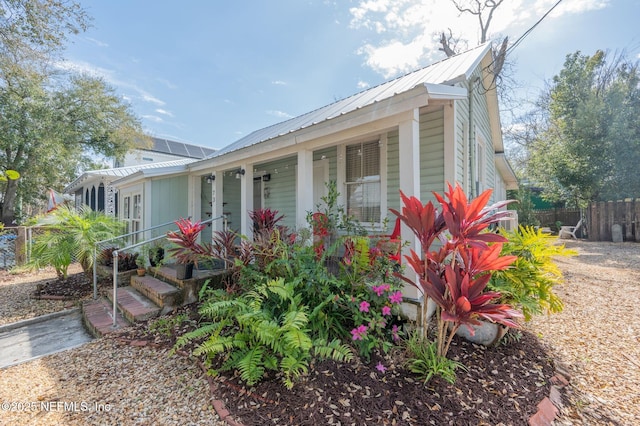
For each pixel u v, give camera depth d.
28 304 5.17
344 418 2.16
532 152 17.44
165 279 5.08
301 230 4.20
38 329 4.20
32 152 12.83
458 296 2.45
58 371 2.96
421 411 2.24
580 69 12.74
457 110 4.48
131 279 5.56
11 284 6.68
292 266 3.59
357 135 3.97
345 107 5.93
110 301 4.84
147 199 6.95
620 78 12.48
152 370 2.87
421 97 3.24
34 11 7.28
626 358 3.18
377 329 2.91
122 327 3.89
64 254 5.76
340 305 3.10
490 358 3.00
